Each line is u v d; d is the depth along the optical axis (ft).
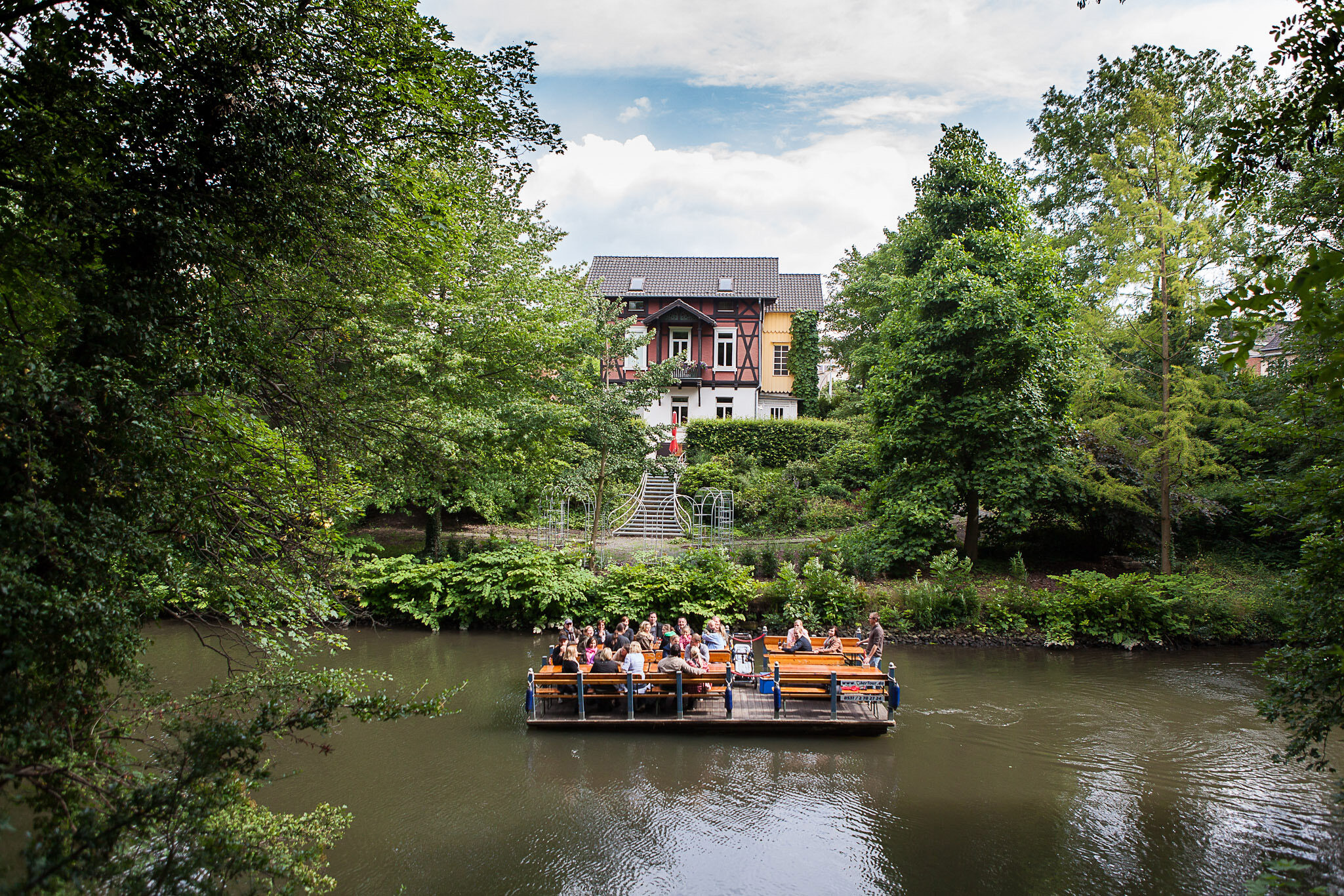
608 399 63.82
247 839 14.94
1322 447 22.13
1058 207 89.71
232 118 15.72
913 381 62.13
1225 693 42.37
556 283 63.72
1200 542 65.16
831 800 29.01
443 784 30.14
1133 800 29.09
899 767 32.09
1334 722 21.12
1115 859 24.76
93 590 12.67
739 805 28.60
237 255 17.16
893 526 63.05
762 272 120.67
